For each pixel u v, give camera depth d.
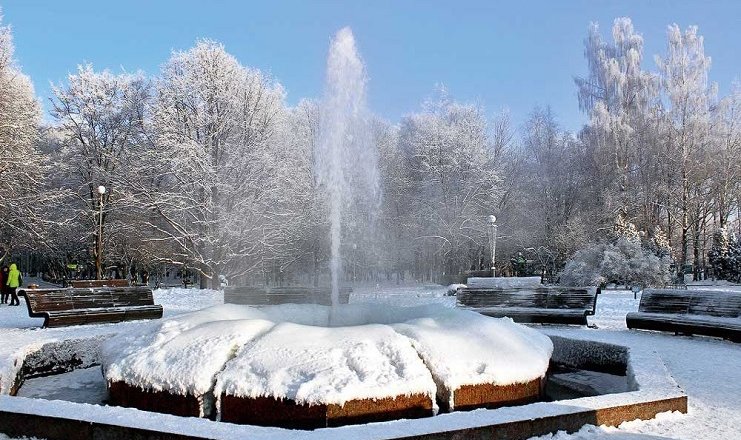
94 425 4.23
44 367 7.93
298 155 33.56
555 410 4.66
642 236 35.81
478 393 5.42
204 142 29.69
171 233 30.27
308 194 30.92
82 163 32.59
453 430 4.04
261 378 5.01
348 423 4.77
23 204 27.14
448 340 5.74
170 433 3.96
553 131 46.34
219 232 28.02
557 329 11.62
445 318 6.52
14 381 6.63
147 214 30.44
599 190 41.47
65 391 7.02
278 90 32.81
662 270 27.73
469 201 38.00
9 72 29.48
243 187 29.05
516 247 40.72
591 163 42.78
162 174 29.23
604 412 4.82
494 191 38.38
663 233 38.00
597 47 45.16
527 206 41.53
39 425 4.43
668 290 11.34
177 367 5.30
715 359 8.45
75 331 10.48
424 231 38.22
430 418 4.34
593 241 35.44
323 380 4.91
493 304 12.90
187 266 30.11
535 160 45.78
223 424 4.17
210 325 5.94
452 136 38.66
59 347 8.14
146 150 29.92
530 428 4.38
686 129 39.75
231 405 5.00
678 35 40.81
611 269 27.64
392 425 4.12
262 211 29.22
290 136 33.44
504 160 42.34
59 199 30.03
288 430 4.00
